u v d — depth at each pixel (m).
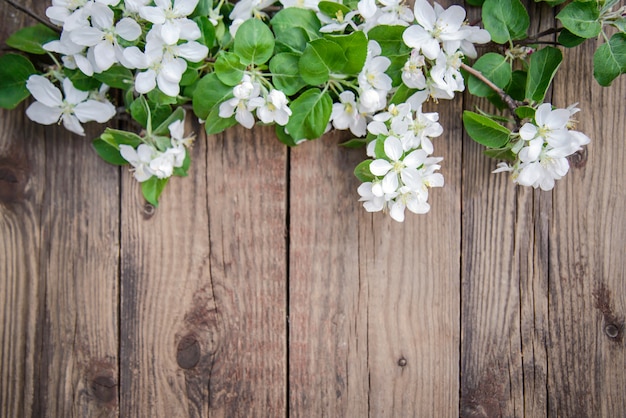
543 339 0.59
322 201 0.58
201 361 0.58
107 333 0.57
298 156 0.58
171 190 0.57
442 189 0.58
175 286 0.57
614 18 0.54
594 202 0.58
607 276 0.59
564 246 0.58
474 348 0.58
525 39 0.55
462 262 0.58
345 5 0.54
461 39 0.53
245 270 0.58
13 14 0.55
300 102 0.54
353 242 0.58
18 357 0.57
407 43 0.53
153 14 0.51
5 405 0.57
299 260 0.58
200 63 0.53
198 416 0.58
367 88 0.54
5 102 0.54
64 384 0.57
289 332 0.58
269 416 0.58
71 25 0.51
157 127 0.55
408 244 0.58
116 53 0.52
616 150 0.58
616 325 0.59
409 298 0.58
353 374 0.58
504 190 0.58
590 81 0.58
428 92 0.54
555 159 0.53
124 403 0.57
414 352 0.58
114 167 0.57
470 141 0.58
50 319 0.57
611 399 0.59
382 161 0.53
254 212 0.57
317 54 0.53
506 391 0.59
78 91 0.54
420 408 0.58
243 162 0.57
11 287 0.57
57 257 0.57
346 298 0.58
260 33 0.53
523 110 0.53
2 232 0.56
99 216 0.57
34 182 0.56
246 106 0.54
